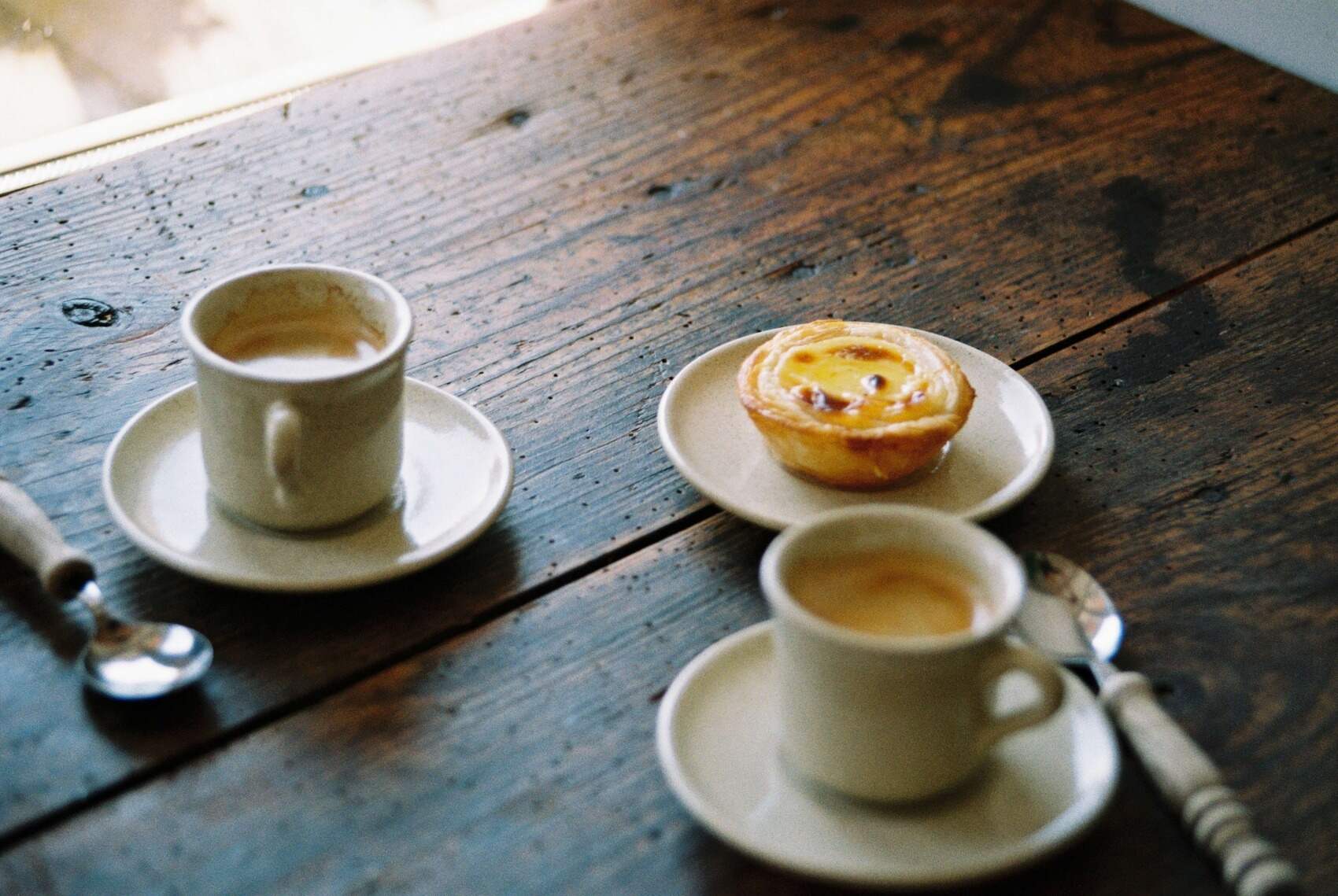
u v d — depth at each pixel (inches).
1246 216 31.7
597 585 24.3
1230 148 33.6
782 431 24.8
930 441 24.6
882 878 20.0
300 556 23.7
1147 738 21.5
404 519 24.4
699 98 35.1
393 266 30.1
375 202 31.7
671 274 30.2
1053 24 37.9
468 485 25.0
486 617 23.8
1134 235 31.2
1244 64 36.5
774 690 22.3
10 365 27.4
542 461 26.2
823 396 25.1
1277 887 20.1
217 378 23.0
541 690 23.0
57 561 23.0
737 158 33.3
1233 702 22.9
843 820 21.0
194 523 24.0
